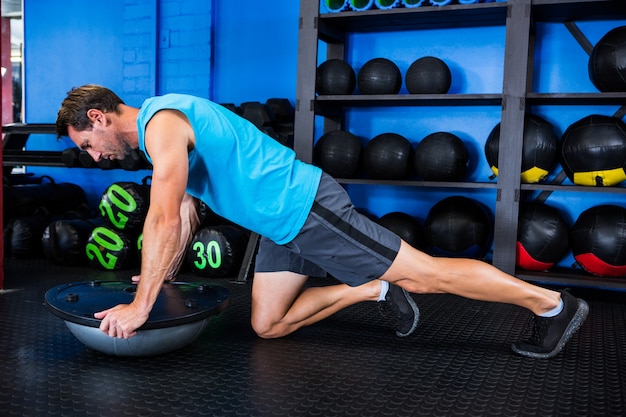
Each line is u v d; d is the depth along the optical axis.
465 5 2.96
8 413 1.48
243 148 1.59
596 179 2.83
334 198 1.66
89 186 4.43
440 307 2.67
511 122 2.91
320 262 1.73
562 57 3.24
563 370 1.87
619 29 2.84
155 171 1.47
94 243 3.32
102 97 1.57
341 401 1.60
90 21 4.33
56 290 1.96
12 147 4.17
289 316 2.05
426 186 3.21
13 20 5.50
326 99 3.28
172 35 4.04
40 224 3.68
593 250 2.83
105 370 1.79
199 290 2.02
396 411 1.54
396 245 1.69
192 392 1.63
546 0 2.84
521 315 2.55
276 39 3.81
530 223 2.94
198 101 1.57
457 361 1.94
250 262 3.15
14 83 5.57
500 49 3.35
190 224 1.90
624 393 1.69
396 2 3.16
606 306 2.79
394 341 2.14
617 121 2.83
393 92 3.27
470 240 3.08
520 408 1.57
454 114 3.45
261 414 1.50
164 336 1.78
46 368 1.80
